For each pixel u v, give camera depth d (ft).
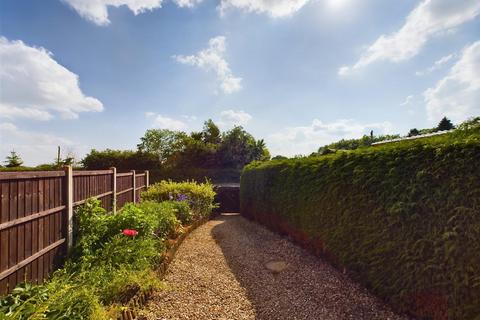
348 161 13.23
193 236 22.90
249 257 17.25
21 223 8.83
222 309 10.81
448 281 8.02
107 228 13.87
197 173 58.59
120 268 11.12
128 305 9.53
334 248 13.91
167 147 91.40
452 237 7.98
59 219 11.56
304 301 11.32
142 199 29.43
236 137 68.44
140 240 13.71
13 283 8.34
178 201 26.61
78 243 12.21
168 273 14.11
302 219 17.62
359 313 10.03
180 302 11.17
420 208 9.12
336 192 13.74
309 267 14.51
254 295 12.11
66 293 8.18
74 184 13.30
